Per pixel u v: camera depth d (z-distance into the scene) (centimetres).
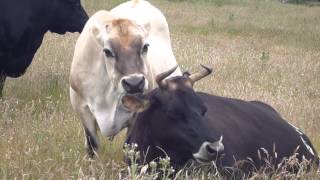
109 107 1207
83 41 1237
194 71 2227
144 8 1373
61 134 1356
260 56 2753
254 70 2383
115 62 1120
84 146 1301
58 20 1792
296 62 2750
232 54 2720
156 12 1383
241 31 3816
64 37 2691
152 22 1345
